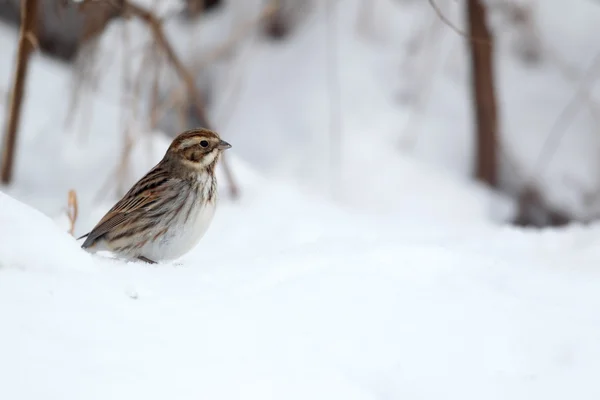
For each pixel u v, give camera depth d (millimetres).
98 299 5945
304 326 6301
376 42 16453
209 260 8250
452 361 6195
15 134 12164
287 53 16453
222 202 12117
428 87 15516
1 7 17172
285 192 12633
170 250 9141
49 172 12984
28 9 11289
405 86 15641
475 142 14359
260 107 15672
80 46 13766
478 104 14031
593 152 14672
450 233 10672
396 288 7020
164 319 5969
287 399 5441
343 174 14172
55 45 16844
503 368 6203
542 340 6477
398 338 6320
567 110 15117
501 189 14812
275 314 6395
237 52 16359
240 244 10633
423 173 14281
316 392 5566
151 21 12039
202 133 9070
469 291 7141
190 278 6883
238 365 5625
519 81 15789
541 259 8734
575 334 6543
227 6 17094
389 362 6090
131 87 14789
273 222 11375
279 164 14484
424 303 6816
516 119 15188
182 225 9070
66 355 5270
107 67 14773
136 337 5641
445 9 15945
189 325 5973
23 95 11914
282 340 6047
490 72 13805
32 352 5211
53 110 14344
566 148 14727
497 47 15844
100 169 13047
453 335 6438
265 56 16516
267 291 6773
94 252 9320
